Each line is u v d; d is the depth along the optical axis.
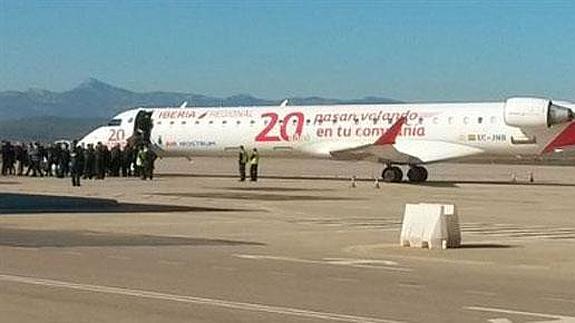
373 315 23.45
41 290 26.81
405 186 97.81
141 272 31.31
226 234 47.06
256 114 109.12
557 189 94.94
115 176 112.00
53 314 22.92
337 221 56.00
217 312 23.50
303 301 25.50
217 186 93.31
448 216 41.12
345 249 40.56
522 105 97.69
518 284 29.80
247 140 109.12
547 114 96.62
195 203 69.44
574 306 25.30
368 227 52.22
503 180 115.31
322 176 121.12
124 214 58.75
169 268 32.56
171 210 62.47
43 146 120.69
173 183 98.38
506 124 98.88
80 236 44.72
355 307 24.62
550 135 98.00
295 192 85.12
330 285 28.86
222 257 36.47
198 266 33.31
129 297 25.70
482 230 51.44
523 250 40.53
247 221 55.06
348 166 165.38
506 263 35.84
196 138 111.44
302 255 37.84
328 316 23.16
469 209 67.88
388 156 103.88
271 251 39.25
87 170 106.25
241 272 31.80
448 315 23.62
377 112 104.00
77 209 62.25
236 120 109.75
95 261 34.31
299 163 184.12
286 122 107.19
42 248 38.84
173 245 41.09
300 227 51.72
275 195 80.38
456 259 37.03
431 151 101.75
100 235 45.41
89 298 25.44
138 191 82.75
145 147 110.69
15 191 80.75
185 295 26.25
